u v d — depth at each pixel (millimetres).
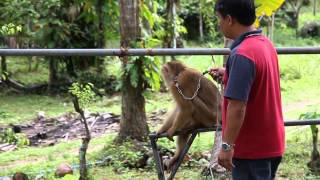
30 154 8531
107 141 8922
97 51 4562
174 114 5098
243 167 3467
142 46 7527
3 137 7406
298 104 12414
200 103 4832
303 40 21750
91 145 8844
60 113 12164
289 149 7676
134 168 7059
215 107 4898
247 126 3393
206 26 21609
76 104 5477
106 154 7602
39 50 4477
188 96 4898
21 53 4453
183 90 4922
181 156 4746
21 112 12336
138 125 7809
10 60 17734
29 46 14516
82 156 5664
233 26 3342
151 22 10211
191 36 21844
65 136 10250
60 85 14641
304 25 22906
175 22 13461
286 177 6320
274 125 3441
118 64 15812
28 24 13953
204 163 6883
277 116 3475
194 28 21922
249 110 3359
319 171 6230
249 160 3439
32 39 14180
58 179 5703
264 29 20422
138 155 7281
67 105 13086
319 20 24047
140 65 7539
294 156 7320
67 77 14828
